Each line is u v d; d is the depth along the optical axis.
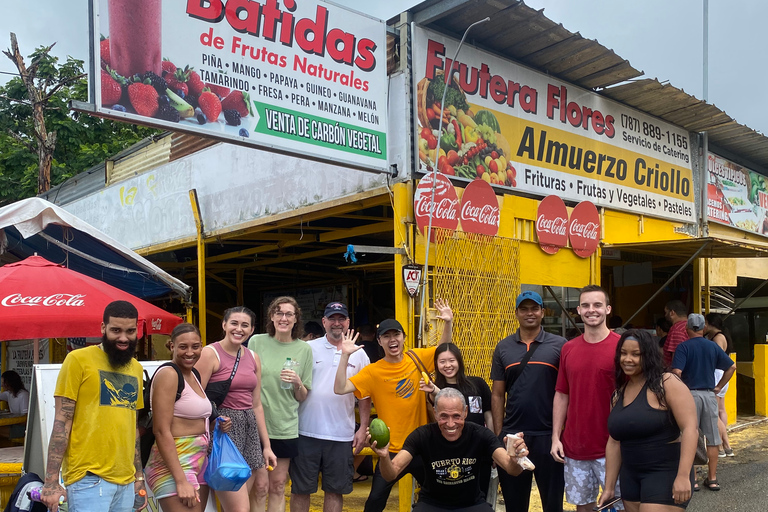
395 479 3.95
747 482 7.08
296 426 5.15
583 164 9.39
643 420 3.93
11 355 11.71
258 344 5.25
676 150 11.37
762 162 14.30
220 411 4.62
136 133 24.03
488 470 4.32
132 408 3.92
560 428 4.75
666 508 3.82
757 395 11.24
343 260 12.95
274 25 5.96
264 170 9.15
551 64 8.70
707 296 12.18
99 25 4.86
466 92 7.72
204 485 4.59
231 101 5.64
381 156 6.86
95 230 7.32
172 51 5.29
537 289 10.94
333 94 6.43
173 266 13.00
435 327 6.80
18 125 21.58
